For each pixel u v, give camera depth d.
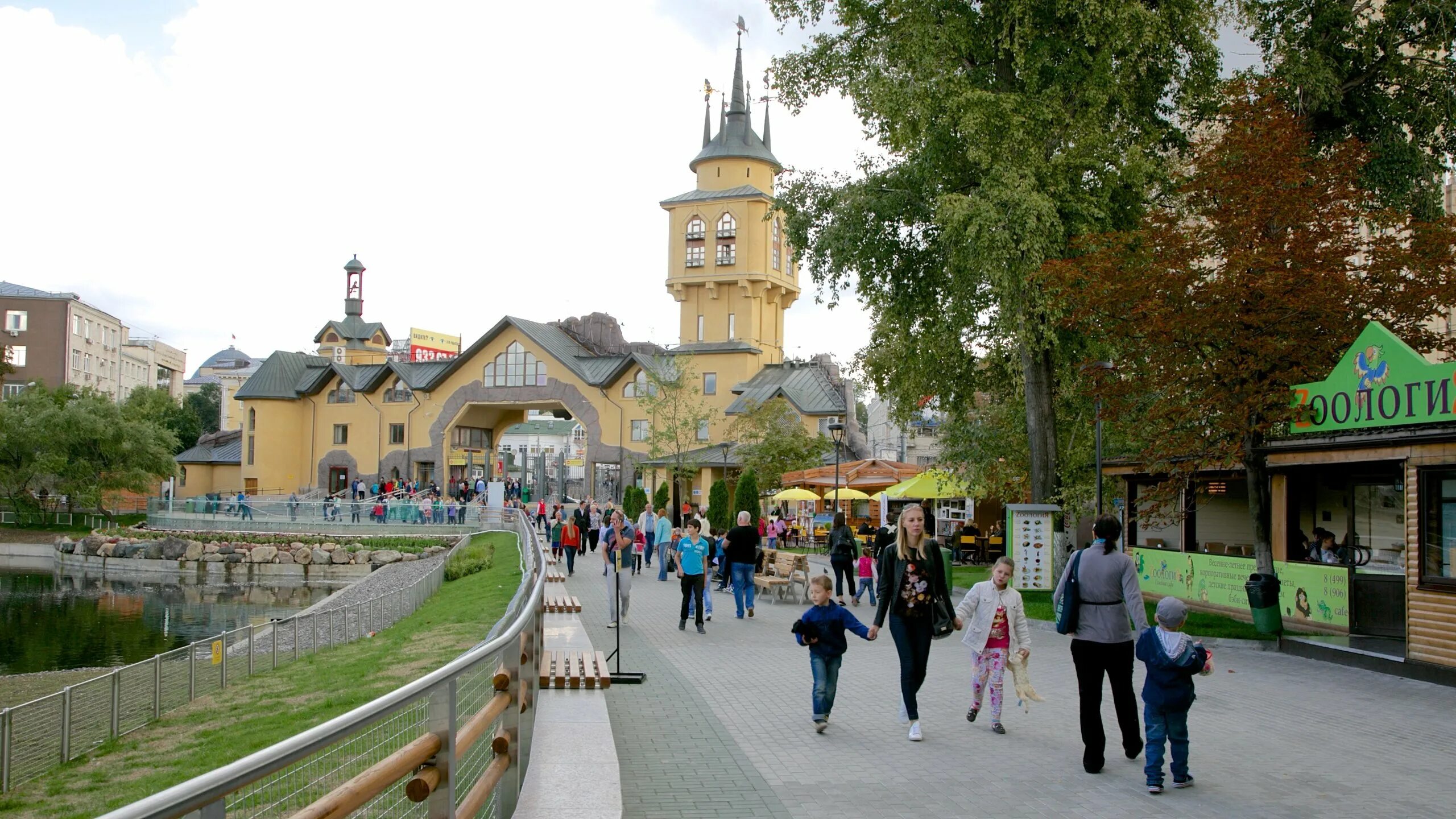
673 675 14.19
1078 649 9.05
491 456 82.88
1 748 14.35
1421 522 14.41
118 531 64.38
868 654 16.44
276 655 23.31
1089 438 31.98
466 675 5.90
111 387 111.38
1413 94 26.03
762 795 8.17
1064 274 20.48
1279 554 21.95
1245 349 18.48
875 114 25.64
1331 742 10.22
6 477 71.94
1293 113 24.77
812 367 65.12
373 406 79.06
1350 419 16.81
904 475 39.69
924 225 27.23
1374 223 20.41
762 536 42.38
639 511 53.69
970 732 10.58
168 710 19.05
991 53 25.92
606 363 72.94
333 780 4.36
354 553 56.28
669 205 75.25
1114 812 7.77
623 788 8.35
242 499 63.31
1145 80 25.55
